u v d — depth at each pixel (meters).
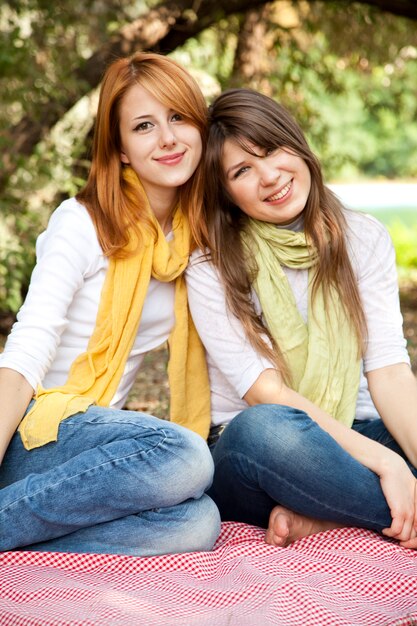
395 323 3.20
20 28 7.09
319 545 2.77
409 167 30.14
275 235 3.16
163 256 3.01
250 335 3.04
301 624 2.16
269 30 9.37
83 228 2.95
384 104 10.88
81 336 2.96
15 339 2.77
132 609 2.25
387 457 2.82
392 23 9.55
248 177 3.08
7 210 7.62
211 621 2.18
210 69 9.61
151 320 3.12
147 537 2.61
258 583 2.36
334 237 3.13
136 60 3.02
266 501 2.89
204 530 2.67
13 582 2.41
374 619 2.21
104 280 2.97
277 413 2.76
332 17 9.41
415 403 3.04
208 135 3.12
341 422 3.10
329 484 2.73
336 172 10.30
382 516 2.80
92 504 2.55
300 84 9.56
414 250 13.47
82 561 2.55
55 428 2.67
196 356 3.20
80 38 8.30
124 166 3.09
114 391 2.94
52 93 7.44
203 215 3.14
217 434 3.21
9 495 2.57
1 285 7.98
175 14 8.25
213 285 3.09
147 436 2.58
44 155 7.93
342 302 3.12
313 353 3.08
